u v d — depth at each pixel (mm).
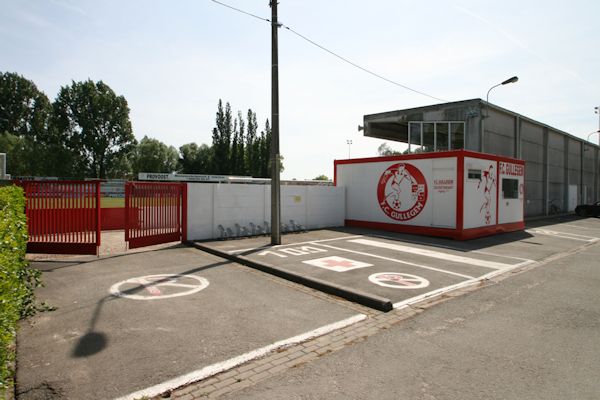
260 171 79000
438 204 13266
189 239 11336
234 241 11250
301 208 14875
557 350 3941
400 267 7914
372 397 3008
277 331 4402
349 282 6578
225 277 7043
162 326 4508
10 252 3801
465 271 7707
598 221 22453
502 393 3086
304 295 5934
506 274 7559
